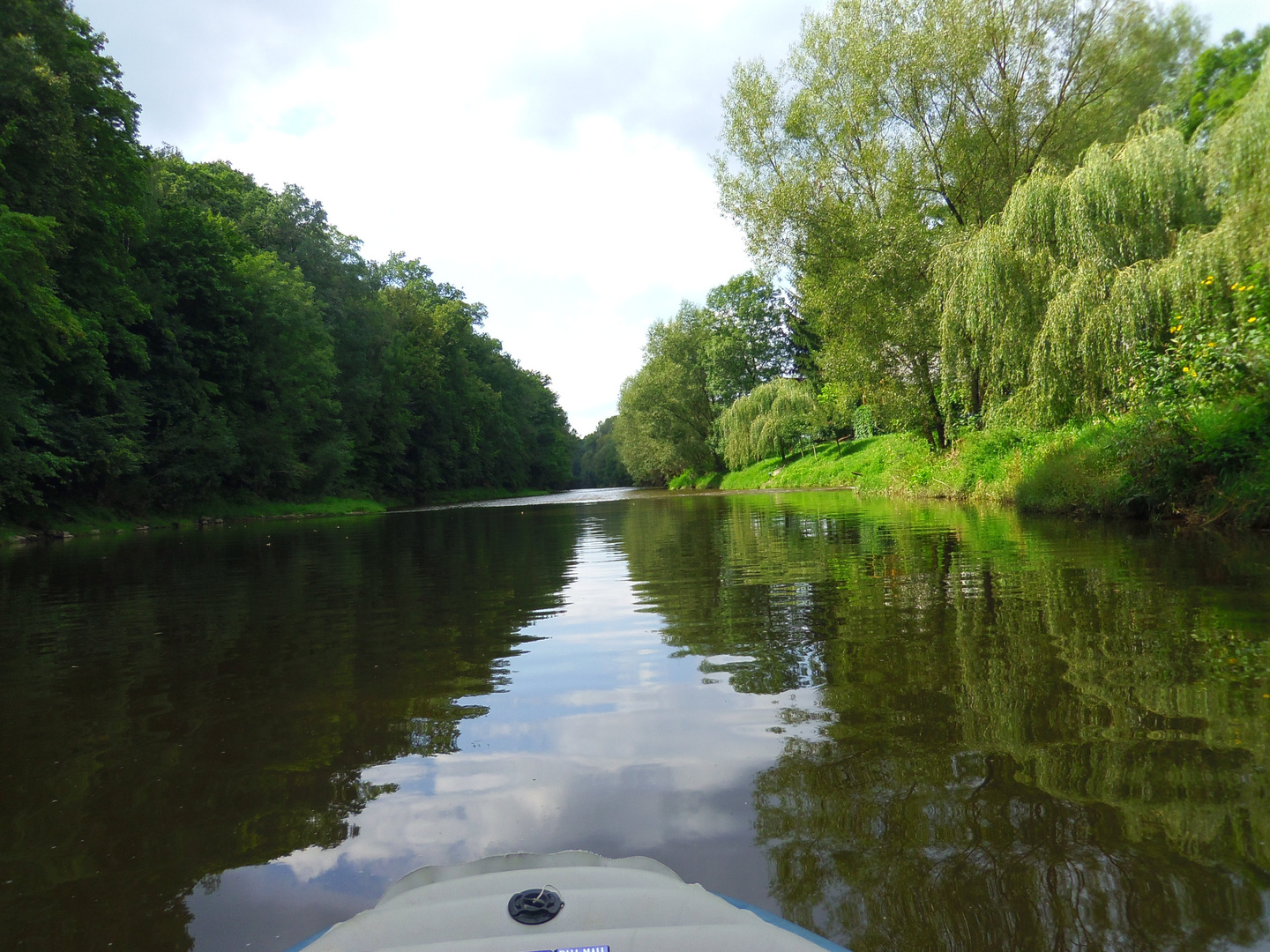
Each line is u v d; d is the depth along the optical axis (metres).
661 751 2.82
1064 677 3.38
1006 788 2.33
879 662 3.81
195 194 32.28
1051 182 12.66
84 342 19.77
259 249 36.62
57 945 1.78
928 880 1.87
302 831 2.31
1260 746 2.55
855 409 32.62
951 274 14.90
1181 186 11.20
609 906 1.40
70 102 18.45
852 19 18.67
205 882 2.04
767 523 13.72
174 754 2.99
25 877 2.09
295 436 33.34
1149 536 8.22
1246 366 8.88
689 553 9.40
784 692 3.43
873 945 1.63
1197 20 17.34
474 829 2.27
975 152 17.45
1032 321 12.87
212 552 12.46
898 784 2.41
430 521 21.91
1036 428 13.37
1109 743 2.63
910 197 18.08
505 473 66.44
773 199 19.31
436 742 3.02
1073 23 16.28
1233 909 1.69
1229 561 6.21
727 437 37.09
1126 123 16.77
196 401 27.02
